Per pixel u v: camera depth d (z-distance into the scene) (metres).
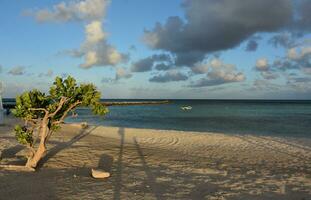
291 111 80.94
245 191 8.45
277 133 28.11
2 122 25.67
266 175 10.41
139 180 9.31
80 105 10.30
